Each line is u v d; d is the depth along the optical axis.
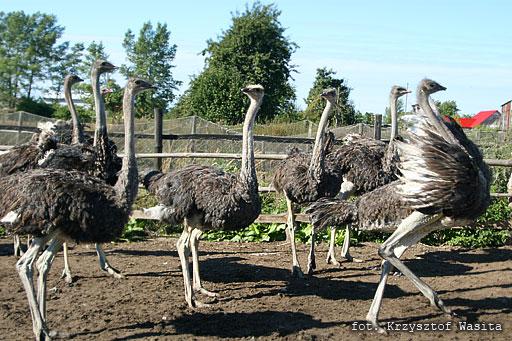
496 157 13.55
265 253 9.55
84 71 57.81
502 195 10.65
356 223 6.59
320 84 30.28
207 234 10.67
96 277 7.75
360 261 9.01
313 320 6.15
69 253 9.14
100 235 5.38
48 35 57.34
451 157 5.62
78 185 5.30
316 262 8.94
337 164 8.62
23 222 5.18
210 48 38.56
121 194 5.43
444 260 9.20
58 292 7.05
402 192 5.86
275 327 5.92
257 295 7.10
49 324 5.89
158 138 11.88
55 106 42.34
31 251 5.30
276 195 11.51
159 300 6.78
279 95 37.81
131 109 5.58
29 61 56.78
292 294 7.17
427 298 6.78
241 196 6.37
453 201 5.64
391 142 8.45
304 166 7.96
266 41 38.34
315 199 7.80
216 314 6.31
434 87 6.18
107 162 7.42
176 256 9.17
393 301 6.85
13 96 55.81
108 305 6.54
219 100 35.00
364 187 8.65
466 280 7.89
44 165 7.22
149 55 58.88
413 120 6.13
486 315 6.31
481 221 10.39
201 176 6.54
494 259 9.27
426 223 5.91
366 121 28.12
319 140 7.77
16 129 14.50
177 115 36.97
